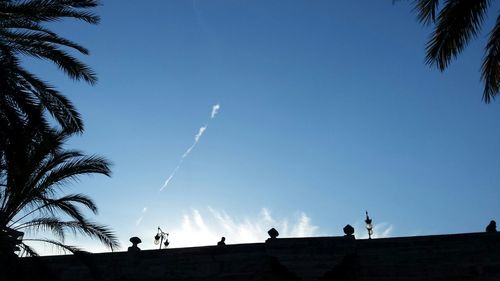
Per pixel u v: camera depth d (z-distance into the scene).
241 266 23.12
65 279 24.55
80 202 20.89
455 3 14.15
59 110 17.91
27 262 19.84
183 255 24.14
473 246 21.34
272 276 22.39
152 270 24.03
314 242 22.16
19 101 16.02
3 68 15.68
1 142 16.23
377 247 22.23
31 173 18.84
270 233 23.03
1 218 18.55
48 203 19.69
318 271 21.23
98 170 20.75
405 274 21.41
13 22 17.22
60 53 17.92
